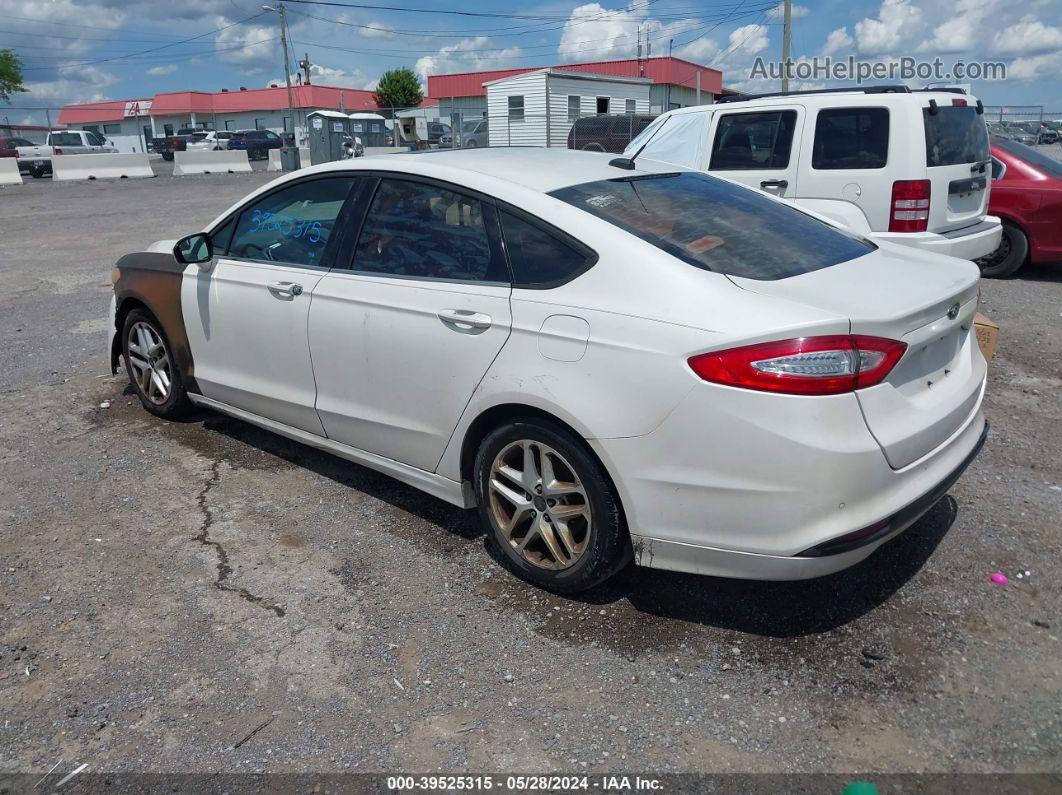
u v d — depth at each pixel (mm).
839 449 2559
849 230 3748
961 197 7086
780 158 7219
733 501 2684
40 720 2676
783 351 2576
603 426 2863
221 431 5051
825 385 2562
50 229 14969
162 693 2791
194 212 17219
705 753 2496
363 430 3822
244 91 65188
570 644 3002
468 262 3363
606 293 2930
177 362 4832
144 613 3227
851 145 6895
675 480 2770
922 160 6633
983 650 2904
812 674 2812
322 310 3834
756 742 2531
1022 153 8930
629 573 3441
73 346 6957
